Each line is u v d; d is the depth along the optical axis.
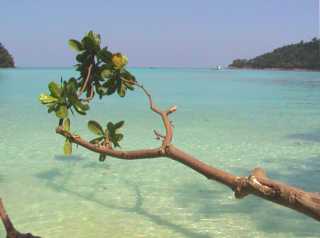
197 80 72.75
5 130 14.33
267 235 5.36
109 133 3.05
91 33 3.03
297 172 8.91
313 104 26.94
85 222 5.77
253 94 36.66
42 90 37.31
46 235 5.29
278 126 16.44
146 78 81.06
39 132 13.88
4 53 139.00
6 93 33.44
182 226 5.66
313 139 13.22
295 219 5.94
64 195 7.01
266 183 1.61
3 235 5.22
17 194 7.01
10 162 9.46
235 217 6.03
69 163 9.38
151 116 19.69
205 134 14.23
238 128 15.78
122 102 28.14
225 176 1.79
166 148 2.12
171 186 7.63
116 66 3.01
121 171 8.70
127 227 5.61
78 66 3.09
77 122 16.97
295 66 177.12
